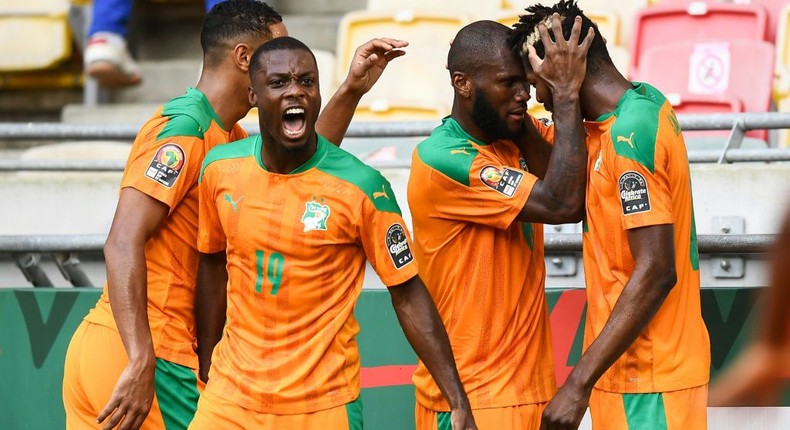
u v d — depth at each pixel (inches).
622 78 478.3
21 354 638.5
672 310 469.7
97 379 523.2
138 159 516.7
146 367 491.2
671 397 468.4
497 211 490.3
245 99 539.5
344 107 555.8
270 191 479.5
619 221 467.5
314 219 474.3
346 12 1117.7
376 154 762.2
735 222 594.2
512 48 487.8
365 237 480.1
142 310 499.2
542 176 515.2
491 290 502.0
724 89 845.2
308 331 478.3
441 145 503.8
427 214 511.8
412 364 590.9
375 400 595.2
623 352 455.8
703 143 740.7
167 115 522.6
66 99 1140.5
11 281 685.9
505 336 501.7
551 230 621.0
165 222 522.6
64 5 1115.3
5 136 676.7
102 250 624.1
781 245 226.4
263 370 477.7
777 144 812.0
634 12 922.1
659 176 458.0
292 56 466.0
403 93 924.0
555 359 573.9
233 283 487.2
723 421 527.5
